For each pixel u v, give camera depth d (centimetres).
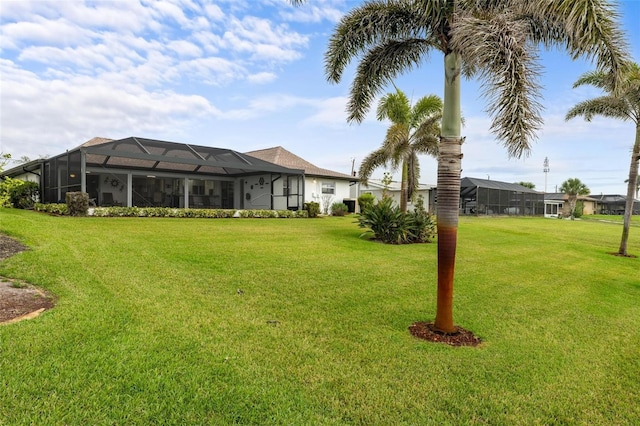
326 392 276
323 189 2306
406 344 373
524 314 494
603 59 362
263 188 2192
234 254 760
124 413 229
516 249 1130
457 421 252
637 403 286
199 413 237
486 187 3148
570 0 327
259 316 423
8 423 211
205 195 2252
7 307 372
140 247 752
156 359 295
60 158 1516
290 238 1047
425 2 411
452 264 406
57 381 252
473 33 330
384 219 1108
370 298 521
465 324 443
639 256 1195
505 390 295
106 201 1867
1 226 792
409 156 1435
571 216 3916
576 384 311
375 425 242
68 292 430
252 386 273
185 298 459
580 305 554
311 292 532
